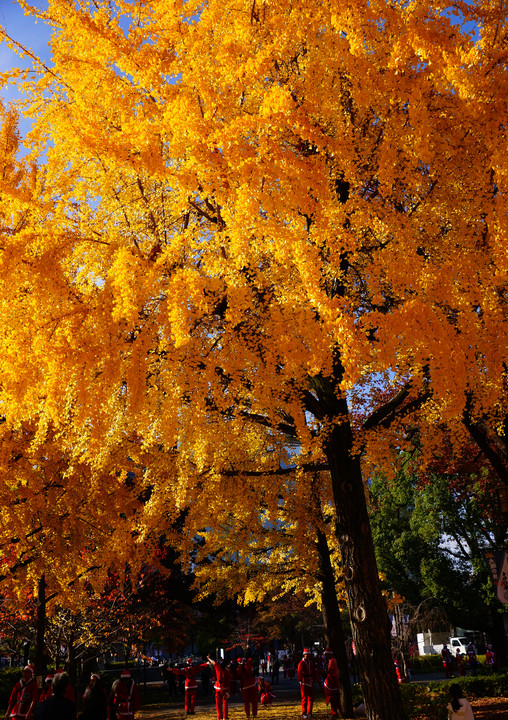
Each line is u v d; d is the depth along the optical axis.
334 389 8.18
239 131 5.22
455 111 5.75
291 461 11.29
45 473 9.55
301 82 6.09
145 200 6.61
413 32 5.20
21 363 5.48
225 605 28.81
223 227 6.50
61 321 5.73
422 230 6.44
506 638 33.72
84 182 6.42
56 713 4.79
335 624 14.01
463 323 5.75
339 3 5.42
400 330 5.25
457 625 30.25
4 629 15.20
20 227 5.98
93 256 6.38
